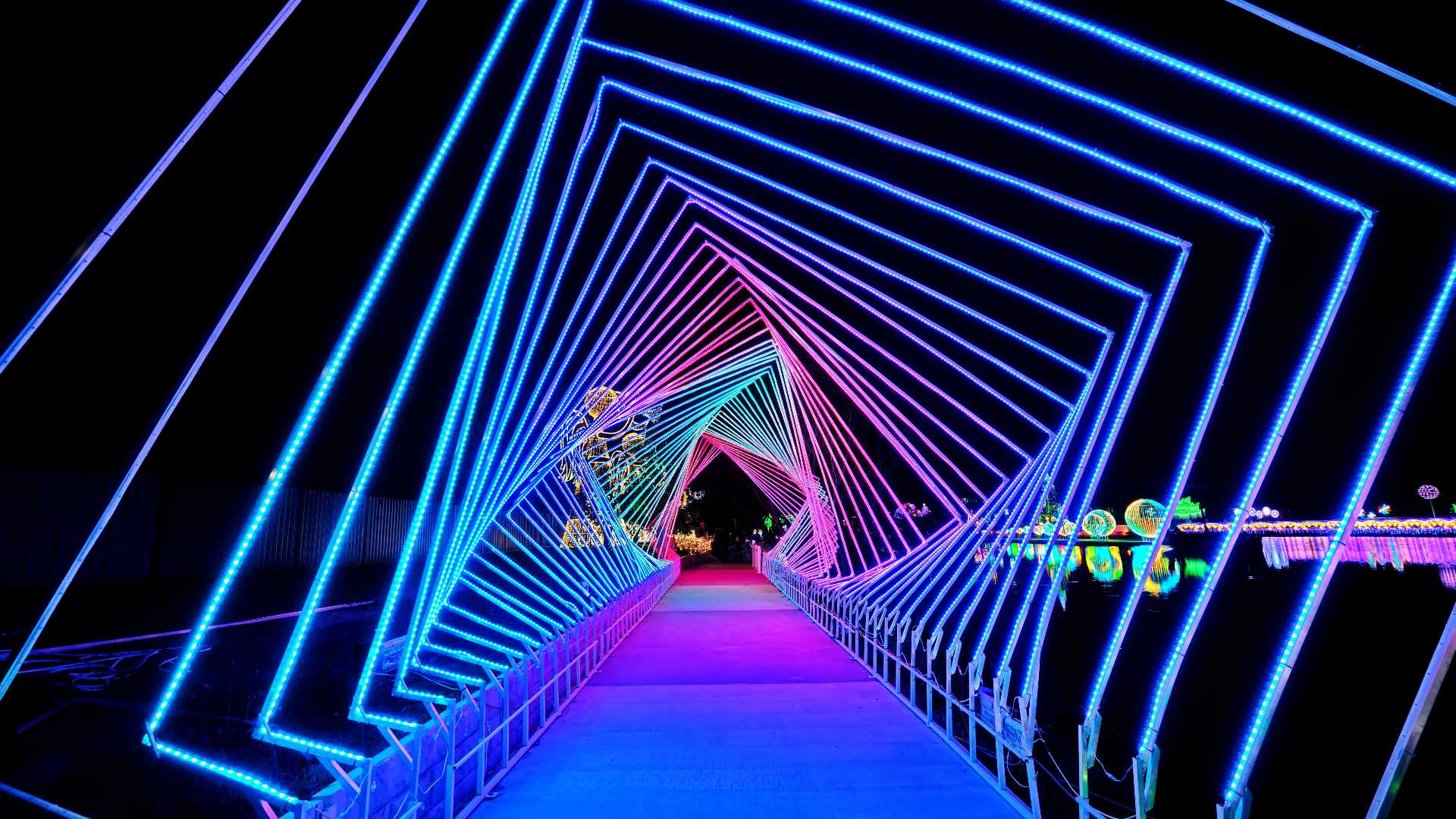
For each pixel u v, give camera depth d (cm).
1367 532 3316
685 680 870
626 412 938
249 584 1786
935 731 653
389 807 396
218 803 424
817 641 1164
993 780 531
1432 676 273
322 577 320
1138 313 495
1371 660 1003
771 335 1227
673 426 1667
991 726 540
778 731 659
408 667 433
